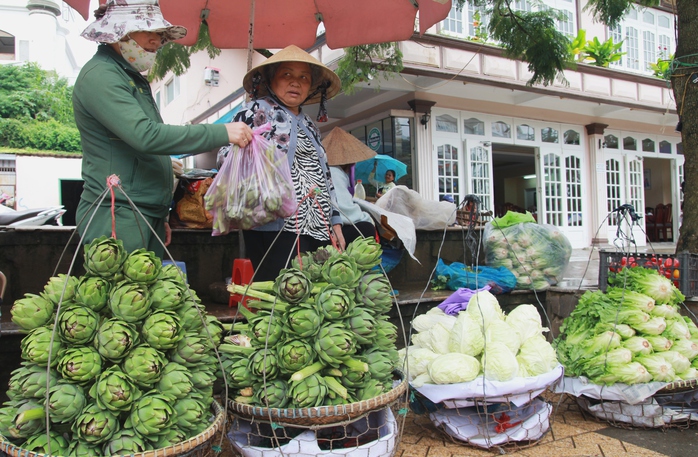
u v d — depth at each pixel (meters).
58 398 1.30
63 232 3.14
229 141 1.96
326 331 1.64
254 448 1.67
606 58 10.73
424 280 4.48
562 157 10.89
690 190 3.76
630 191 12.00
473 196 2.52
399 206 4.46
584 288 3.43
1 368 2.19
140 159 1.86
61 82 23.83
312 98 2.86
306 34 3.82
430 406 2.14
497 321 2.18
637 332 2.40
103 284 1.45
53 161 14.27
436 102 9.02
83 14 2.60
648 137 12.32
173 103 14.26
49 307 1.45
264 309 1.85
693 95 3.76
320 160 2.55
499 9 5.56
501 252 3.75
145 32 1.83
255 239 2.48
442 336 2.21
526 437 2.05
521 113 10.19
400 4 3.55
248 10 3.62
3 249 2.97
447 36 8.14
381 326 1.84
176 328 1.46
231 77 12.95
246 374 1.73
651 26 12.77
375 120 9.16
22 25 26.61
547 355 2.14
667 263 3.25
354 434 1.83
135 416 1.34
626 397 2.21
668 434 2.20
